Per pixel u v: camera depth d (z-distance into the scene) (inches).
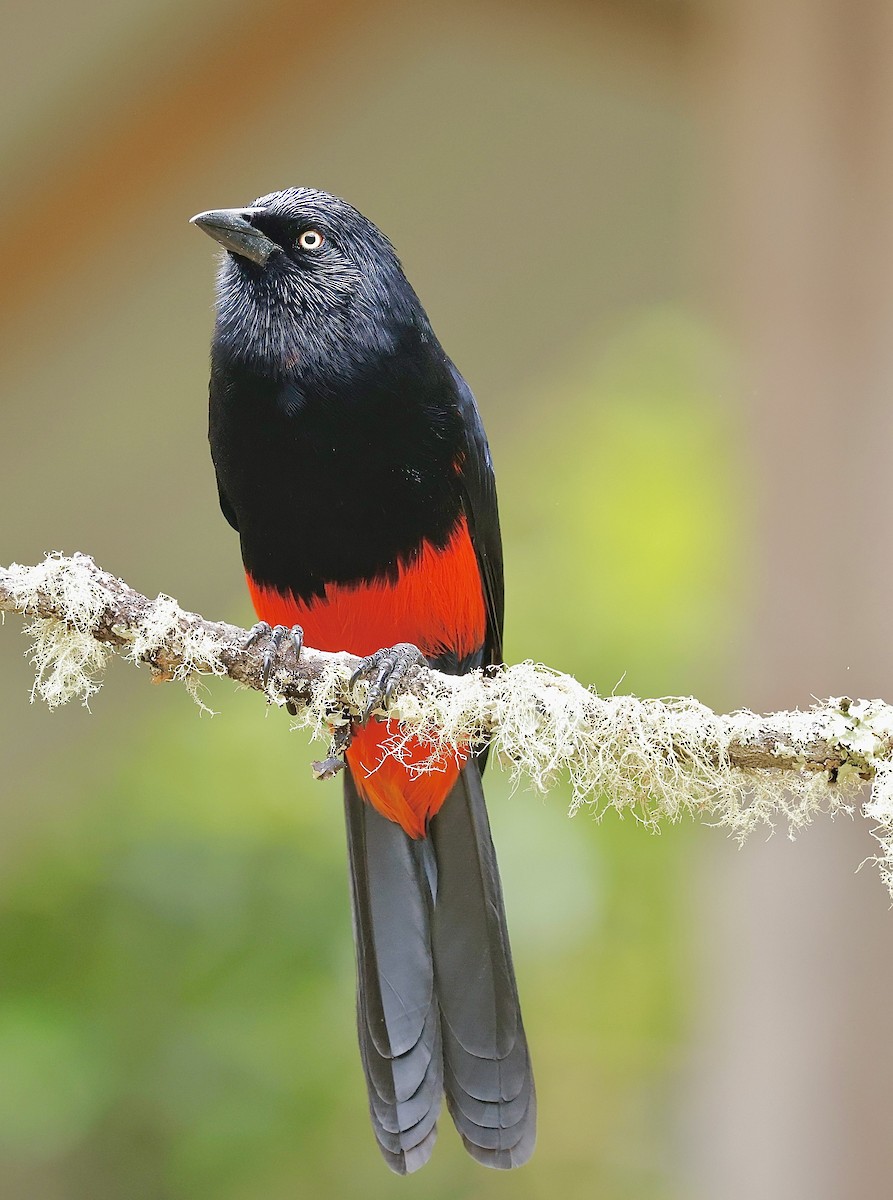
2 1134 550.6
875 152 435.5
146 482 486.0
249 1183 575.2
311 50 446.6
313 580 368.2
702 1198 473.1
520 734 293.7
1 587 291.0
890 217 433.7
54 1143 553.6
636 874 626.8
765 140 448.5
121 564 498.6
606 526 645.3
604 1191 627.5
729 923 457.7
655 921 625.9
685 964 577.6
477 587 380.2
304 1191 583.5
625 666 614.2
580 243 526.0
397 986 362.6
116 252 454.6
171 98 441.1
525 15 469.7
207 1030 568.7
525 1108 354.3
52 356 463.8
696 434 660.7
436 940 363.6
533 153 507.2
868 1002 432.5
